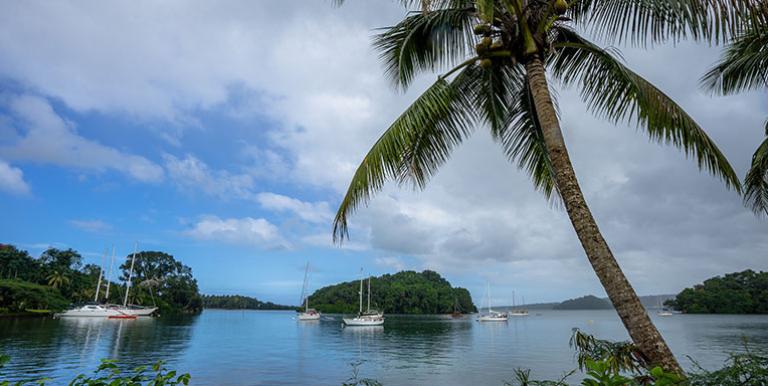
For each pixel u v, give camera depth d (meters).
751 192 8.96
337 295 137.75
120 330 47.84
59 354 26.62
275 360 28.14
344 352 33.16
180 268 111.00
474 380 21.05
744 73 8.11
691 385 2.46
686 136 5.22
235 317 117.69
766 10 3.65
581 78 6.19
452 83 6.44
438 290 149.50
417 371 23.77
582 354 4.12
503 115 7.05
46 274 75.00
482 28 5.52
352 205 5.73
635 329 4.14
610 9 5.43
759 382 2.42
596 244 4.50
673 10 4.27
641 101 5.46
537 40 5.38
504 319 99.88
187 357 28.70
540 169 7.12
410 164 6.24
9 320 52.47
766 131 8.77
